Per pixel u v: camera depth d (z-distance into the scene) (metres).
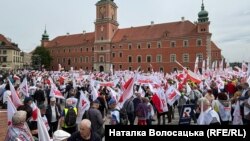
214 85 16.78
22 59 130.38
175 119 17.55
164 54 88.12
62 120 9.42
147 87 18.86
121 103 11.48
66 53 114.44
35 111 7.93
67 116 9.29
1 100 15.31
